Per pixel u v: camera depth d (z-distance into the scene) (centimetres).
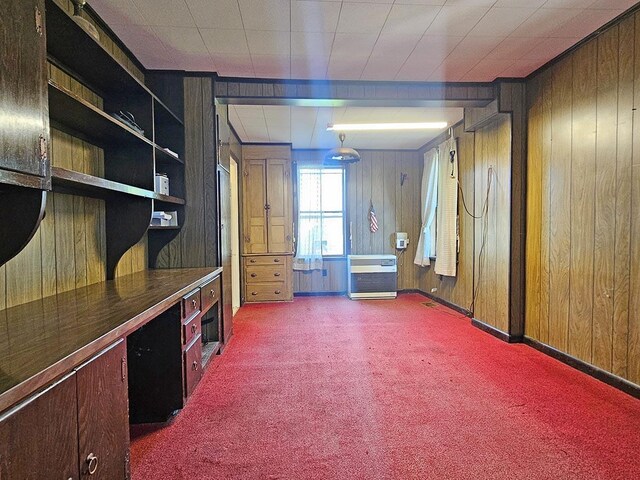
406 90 348
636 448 186
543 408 227
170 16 233
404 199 640
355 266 585
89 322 137
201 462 178
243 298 564
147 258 321
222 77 329
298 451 186
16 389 84
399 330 407
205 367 274
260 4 222
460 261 487
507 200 360
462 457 180
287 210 576
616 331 251
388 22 244
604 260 261
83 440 114
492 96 354
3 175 108
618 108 247
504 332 365
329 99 342
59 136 199
